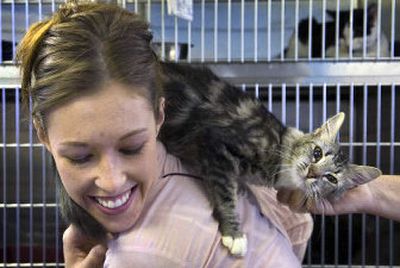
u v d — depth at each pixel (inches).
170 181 36.1
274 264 35.5
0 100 68.2
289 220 44.1
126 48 30.4
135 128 29.6
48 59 29.7
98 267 37.0
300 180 48.8
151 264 31.7
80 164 30.2
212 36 69.9
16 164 68.7
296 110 67.0
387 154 70.2
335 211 48.0
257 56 68.9
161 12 65.9
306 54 69.2
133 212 32.4
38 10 64.0
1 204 70.7
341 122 54.4
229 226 35.9
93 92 28.5
